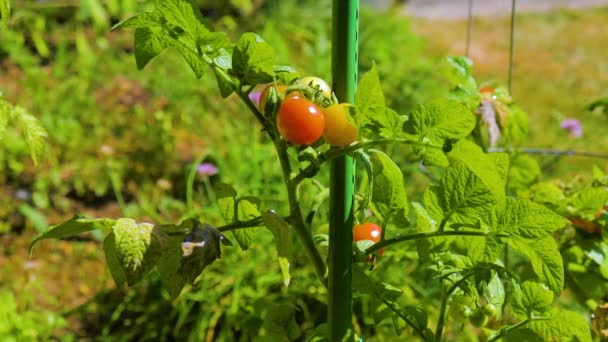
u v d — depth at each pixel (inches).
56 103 72.7
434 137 22.0
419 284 43.5
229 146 59.7
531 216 23.2
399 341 39.4
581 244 30.7
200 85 73.3
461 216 23.9
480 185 23.4
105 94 75.1
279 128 22.1
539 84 104.9
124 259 20.4
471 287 26.0
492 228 23.7
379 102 21.7
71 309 49.2
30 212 58.4
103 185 63.3
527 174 35.2
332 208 23.9
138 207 60.1
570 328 25.7
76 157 66.7
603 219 29.6
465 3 169.9
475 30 140.6
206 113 70.6
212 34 22.5
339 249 24.1
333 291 24.5
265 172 50.3
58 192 63.3
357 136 22.5
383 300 26.3
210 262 21.0
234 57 22.7
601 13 156.1
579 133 64.6
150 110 71.9
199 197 60.7
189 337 43.3
